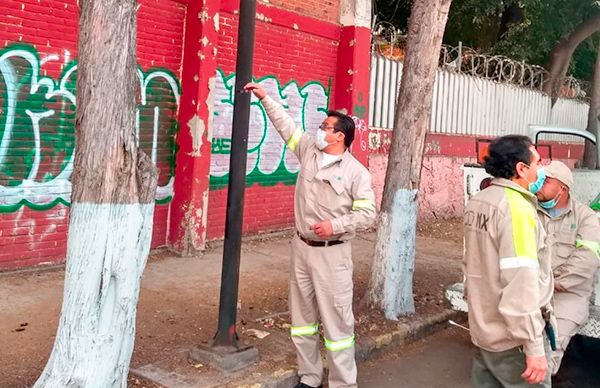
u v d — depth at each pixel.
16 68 5.91
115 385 3.44
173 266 6.82
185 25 7.25
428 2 5.50
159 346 4.61
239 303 5.79
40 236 6.26
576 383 4.93
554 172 4.34
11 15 5.81
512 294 2.93
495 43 14.98
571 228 4.41
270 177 8.66
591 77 17.17
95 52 3.20
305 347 4.23
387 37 10.53
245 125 4.25
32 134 6.09
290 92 8.75
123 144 3.29
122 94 3.27
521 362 3.04
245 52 4.20
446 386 4.72
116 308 3.37
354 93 9.30
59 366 3.33
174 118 7.32
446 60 11.45
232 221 4.29
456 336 5.87
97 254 3.28
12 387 3.81
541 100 14.17
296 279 4.15
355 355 4.96
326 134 4.00
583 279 4.33
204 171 7.36
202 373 4.18
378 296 5.73
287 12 8.42
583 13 13.82
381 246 5.73
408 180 5.68
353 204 3.98
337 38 9.31
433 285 6.98
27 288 5.68
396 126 5.69
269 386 4.16
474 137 12.09
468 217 3.24
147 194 3.43
